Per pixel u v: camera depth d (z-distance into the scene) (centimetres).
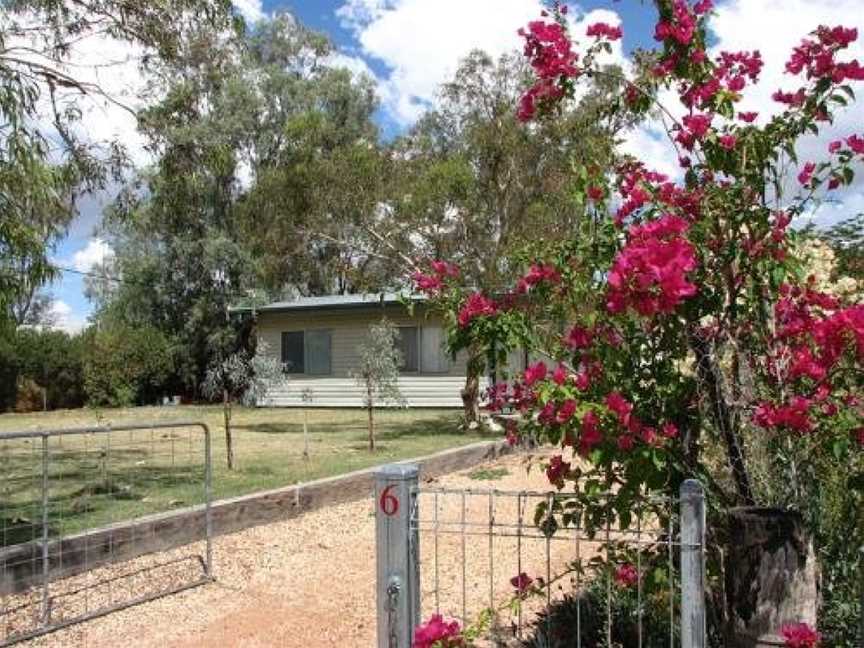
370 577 605
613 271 284
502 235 1361
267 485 918
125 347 2541
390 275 1520
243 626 508
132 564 636
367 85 3538
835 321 304
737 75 376
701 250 332
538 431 335
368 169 1517
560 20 388
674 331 343
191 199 1212
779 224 341
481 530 713
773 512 322
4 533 687
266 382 1798
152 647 477
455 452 1105
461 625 415
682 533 292
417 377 2178
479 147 1397
